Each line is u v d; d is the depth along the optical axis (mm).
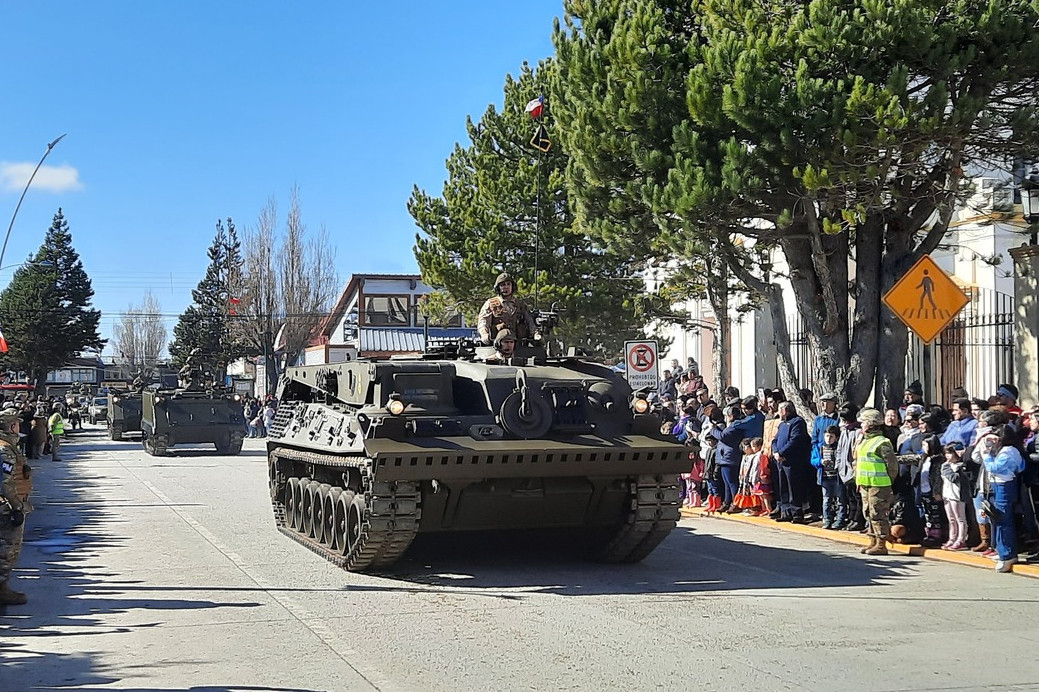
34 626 9133
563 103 17891
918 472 13383
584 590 10844
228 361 73938
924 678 7293
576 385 12344
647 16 15688
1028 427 12883
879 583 11125
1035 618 9320
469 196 28453
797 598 10312
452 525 11711
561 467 11312
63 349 67500
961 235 22672
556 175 26359
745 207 15641
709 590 10805
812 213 15562
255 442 43000
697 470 18844
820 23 13906
